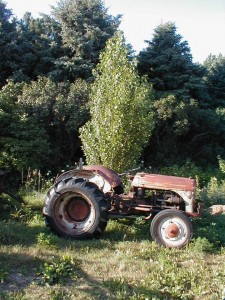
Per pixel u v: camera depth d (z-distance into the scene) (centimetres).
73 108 1459
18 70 1816
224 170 1603
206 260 614
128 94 1006
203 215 865
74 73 1831
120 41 1042
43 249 621
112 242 682
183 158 1922
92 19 2017
